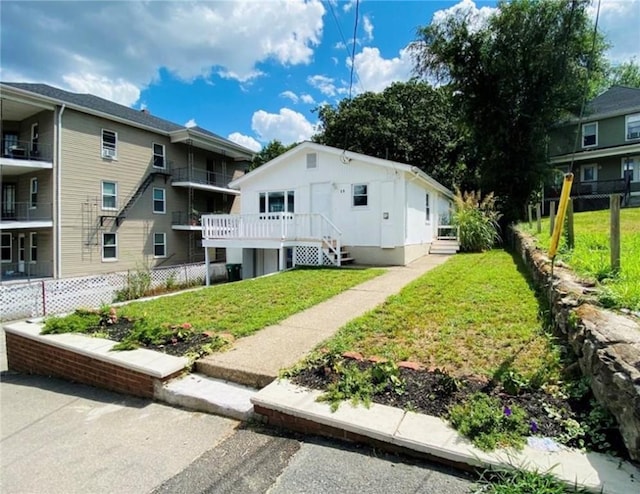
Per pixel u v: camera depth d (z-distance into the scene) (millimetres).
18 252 16281
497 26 15375
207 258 13273
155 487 2258
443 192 16953
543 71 15039
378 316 5109
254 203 13953
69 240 15156
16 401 3797
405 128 24719
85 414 3389
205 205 22062
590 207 20406
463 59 16266
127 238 17469
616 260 3953
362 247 12078
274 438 2713
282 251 11898
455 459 2197
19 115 15422
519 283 6391
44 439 2951
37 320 5539
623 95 21641
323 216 11805
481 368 3193
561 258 5406
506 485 1960
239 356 3957
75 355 4277
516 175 16406
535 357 3328
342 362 3445
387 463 2322
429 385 2947
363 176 12078
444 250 14250
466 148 19984
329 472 2279
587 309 3119
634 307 3045
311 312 5793
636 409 1979
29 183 15734
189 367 3814
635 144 19078
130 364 3752
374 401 2818
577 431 2268
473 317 4652
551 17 14430
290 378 3305
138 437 2885
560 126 18672
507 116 16250
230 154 22984
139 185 18062
